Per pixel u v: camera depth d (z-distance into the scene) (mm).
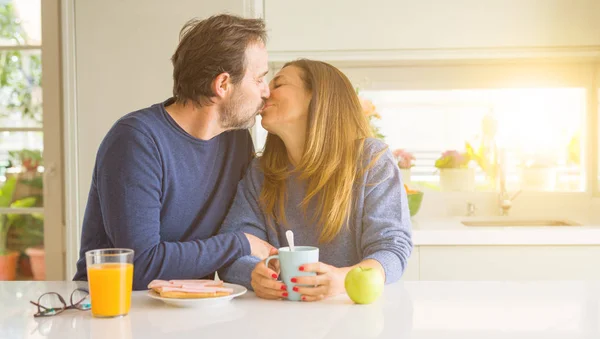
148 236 1399
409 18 2838
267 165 1645
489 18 2830
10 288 1438
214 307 1244
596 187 3094
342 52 2859
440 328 1073
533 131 3143
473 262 2457
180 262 1394
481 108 3158
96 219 1531
